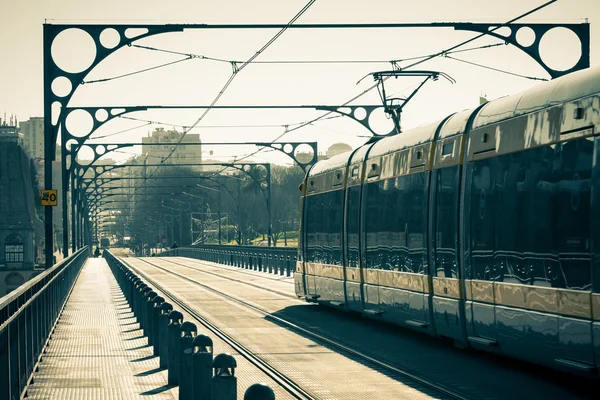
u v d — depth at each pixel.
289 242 161.62
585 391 12.81
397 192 19.44
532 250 13.20
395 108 28.94
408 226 18.59
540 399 12.18
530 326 13.26
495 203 14.52
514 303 13.77
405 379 14.23
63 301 28.34
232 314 26.81
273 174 182.62
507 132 14.23
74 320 24.64
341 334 20.83
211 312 27.61
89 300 32.19
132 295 27.12
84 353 17.70
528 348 13.40
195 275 54.56
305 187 28.47
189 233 162.50
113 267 52.50
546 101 13.09
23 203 130.38
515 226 13.77
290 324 23.27
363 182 22.17
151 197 166.25
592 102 11.82
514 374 14.45
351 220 23.02
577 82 12.37
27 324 13.30
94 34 29.02
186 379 11.66
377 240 20.81
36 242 142.25
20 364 12.06
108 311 27.47
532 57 27.55
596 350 11.50
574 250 12.04
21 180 131.00
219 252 78.88
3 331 10.08
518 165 13.77
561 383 13.52
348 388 13.42
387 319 20.23
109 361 16.58
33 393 13.12
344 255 23.56
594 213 11.57
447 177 16.61
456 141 16.30
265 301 31.80
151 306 18.81
